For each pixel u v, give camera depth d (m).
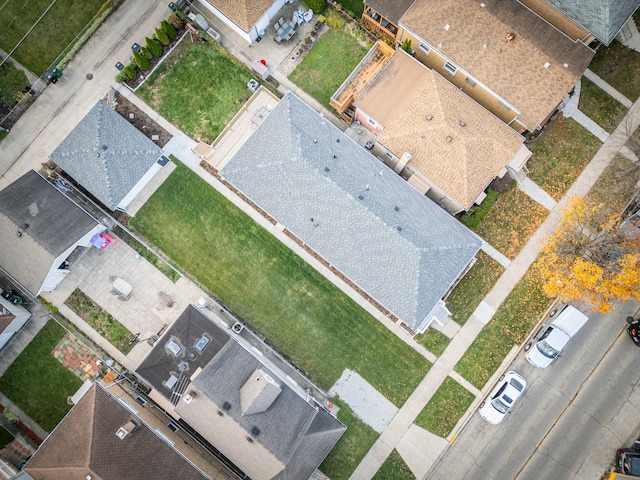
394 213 43.75
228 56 49.81
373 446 47.75
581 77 48.47
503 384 47.09
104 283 48.72
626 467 45.22
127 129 47.50
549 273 45.00
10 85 49.94
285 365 48.12
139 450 41.50
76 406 43.06
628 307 48.25
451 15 44.94
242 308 48.88
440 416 47.97
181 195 49.66
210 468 44.81
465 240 44.75
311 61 50.50
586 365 48.19
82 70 50.28
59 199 46.72
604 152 49.19
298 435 41.50
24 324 48.47
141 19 50.56
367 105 46.66
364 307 48.69
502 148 44.66
